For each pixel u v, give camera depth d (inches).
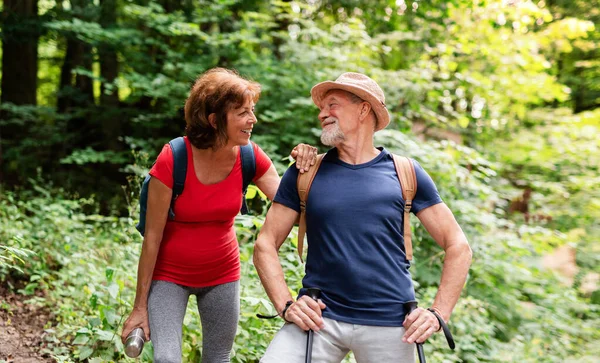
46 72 522.9
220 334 108.3
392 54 345.1
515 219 317.1
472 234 230.4
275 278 93.4
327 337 88.8
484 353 186.4
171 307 100.9
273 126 296.0
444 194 229.8
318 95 97.5
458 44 322.0
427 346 167.0
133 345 97.7
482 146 336.2
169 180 97.4
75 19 312.8
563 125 348.2
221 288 106.2
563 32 347.9
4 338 150.3
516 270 227.9
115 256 188.5
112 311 133.6
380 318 88.1
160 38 338.0
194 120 96.3
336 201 91.0
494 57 329.4
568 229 303.0
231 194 102.7
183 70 306.8
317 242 91.7
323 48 295.9
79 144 397.4
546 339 208.7
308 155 96.1
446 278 91.0
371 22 352.8
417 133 317.1
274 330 145.3
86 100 389.7
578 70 452.8
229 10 332.2
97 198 347.6
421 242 222.5
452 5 331.6
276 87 296.2
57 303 173.2
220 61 320.8
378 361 88.1
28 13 357.1
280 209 96.1
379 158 95.3
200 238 102.4
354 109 94.1
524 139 335.6
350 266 88.7
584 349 204.7
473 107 335.6
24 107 373.1
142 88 321.7
